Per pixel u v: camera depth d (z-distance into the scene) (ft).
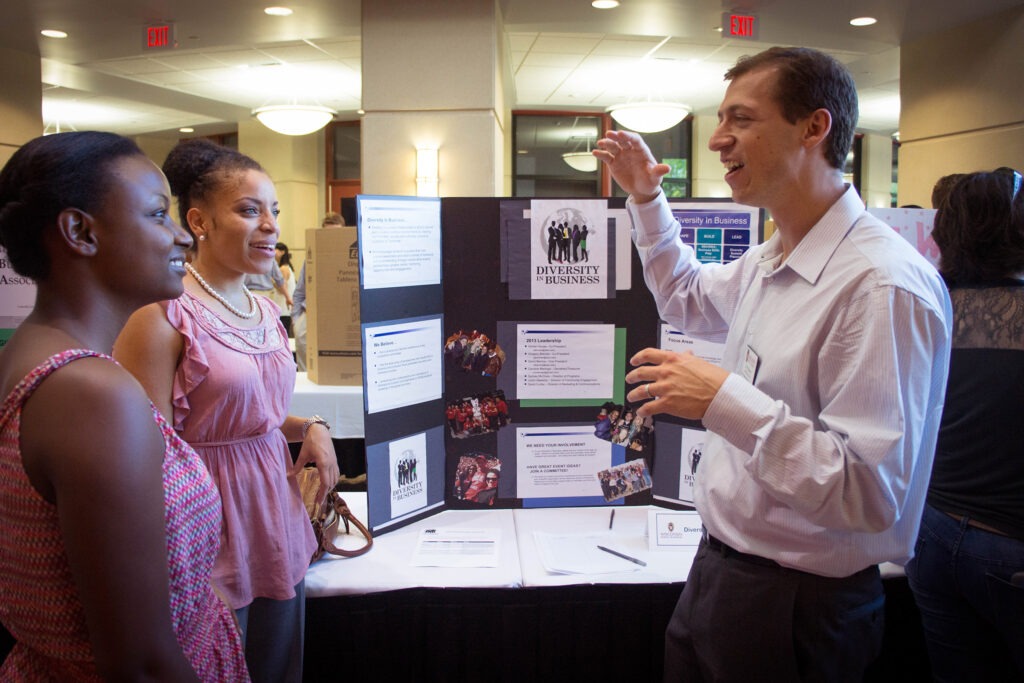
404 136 15.29
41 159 2.34
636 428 6.51
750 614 3.79
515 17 16.78
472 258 6.28
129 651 2.23
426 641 5.16
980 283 4.53
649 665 5.20
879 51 19.53
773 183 3.68
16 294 8.86
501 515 6.44
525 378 6.41
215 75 23.39
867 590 3.76
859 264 3.43
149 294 2.60
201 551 2.76
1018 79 15.74
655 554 5.58
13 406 2.22
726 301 4.78
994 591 4.32
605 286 6.33
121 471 2.21
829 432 3.30
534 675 5.16
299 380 11.66
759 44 20.21
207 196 4.24
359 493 7.12
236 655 3.04
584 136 31.68
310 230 10.77
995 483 4.30
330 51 20.58
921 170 18.33
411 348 6.00
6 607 2.40
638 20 16.84
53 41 18.56
